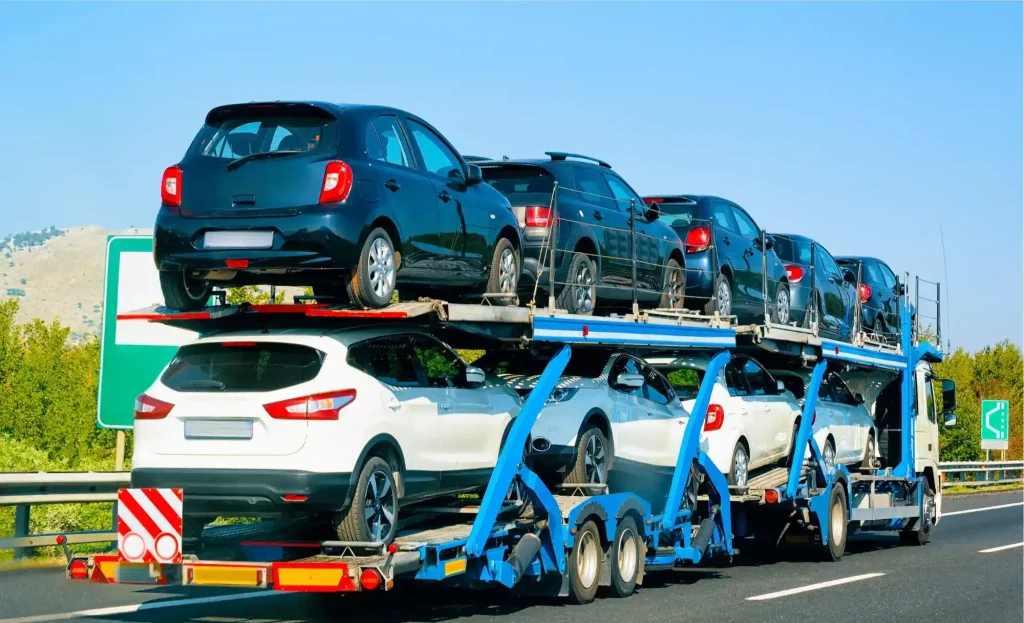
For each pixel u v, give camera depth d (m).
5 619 9.77
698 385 15.09
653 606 11.57
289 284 10.56
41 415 48.56
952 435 55.44
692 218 16.97
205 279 10.19
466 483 10.67
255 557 9.24
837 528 17.38
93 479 13.95
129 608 10.54
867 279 23.88
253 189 9.62
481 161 13.87
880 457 20.94
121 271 15.53
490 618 10.38
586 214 13.63
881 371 20.42
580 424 12.02
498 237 12.07
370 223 9.69
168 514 8.67
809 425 16.91
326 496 8.83
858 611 11.67
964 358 80.12
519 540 10.80
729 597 12.56
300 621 9.94
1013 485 42.50
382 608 10.89
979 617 11.55
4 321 58.91
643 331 12.98
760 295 18.33
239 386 9.03
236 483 8.81
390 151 10.38
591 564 11.71
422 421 9.92
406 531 10.27
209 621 9.90
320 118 9.91
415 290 11.30
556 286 13.10
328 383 9.01
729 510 14.95
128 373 15.46
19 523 13.32
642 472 13.37
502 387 11.48
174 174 9.86
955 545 20.66
